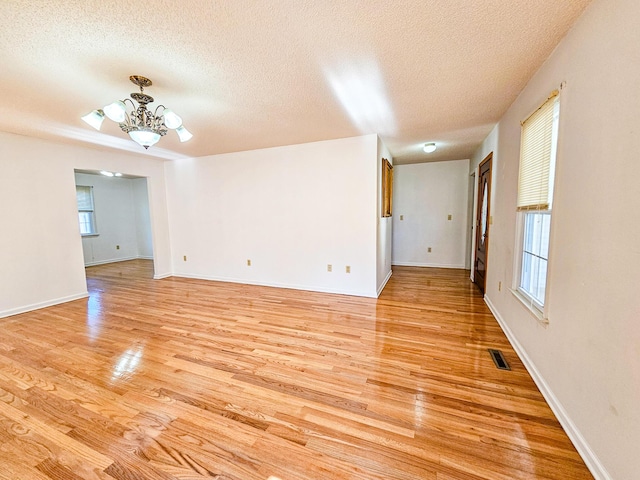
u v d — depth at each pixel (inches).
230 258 199.2
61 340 109.2
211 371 87.2
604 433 49.4
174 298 162.2
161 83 86.9
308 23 60.2
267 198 181.3
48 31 61.3
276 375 84.8
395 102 104.3
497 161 129.5
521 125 94.7
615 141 48.3
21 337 112.1
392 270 229.5
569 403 60.9
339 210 162.9
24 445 59.9
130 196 303.3
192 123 125.1
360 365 89.7
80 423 66.0
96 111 90.8
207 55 72.0
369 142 151.9
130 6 53.9
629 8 45.2
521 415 67.0
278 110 110.5
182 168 208.5
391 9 56.3
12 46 66.5
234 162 188.7
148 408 70.9
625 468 44.3
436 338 108.0
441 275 211.9
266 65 77.4
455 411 68.6
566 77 65.3
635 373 42.7
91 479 52.0
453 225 236.8
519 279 100.6
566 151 64.9
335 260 167.2
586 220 56.6
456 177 232.5
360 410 69.5
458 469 53.2
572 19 60.4
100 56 71.7
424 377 82.8
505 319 112.7
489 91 96.1
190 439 61.1
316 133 145.1
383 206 173.9
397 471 53.0
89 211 269.0
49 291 152.4
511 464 54.0
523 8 56.7
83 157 166.9
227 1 53.1
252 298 160.7
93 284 196.5
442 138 158.6
